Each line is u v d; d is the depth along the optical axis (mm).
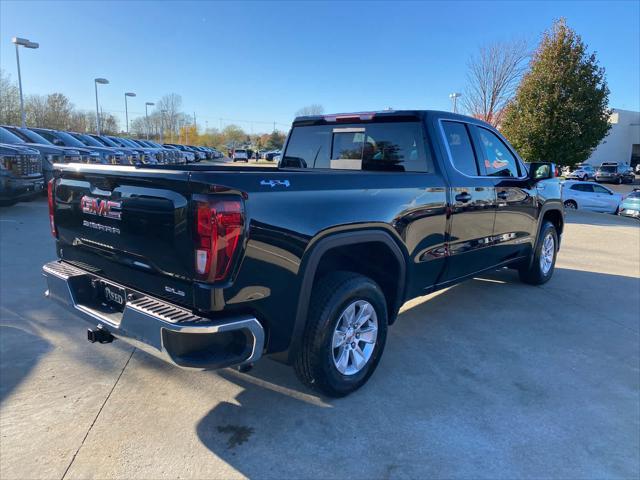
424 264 3770
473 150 4402
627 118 61188
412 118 3982
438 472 2496
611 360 3939
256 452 2604
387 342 4176
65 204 3248
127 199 2688
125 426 2803
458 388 3379
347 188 2990
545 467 2561
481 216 4406
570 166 19156
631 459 2648
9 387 3186
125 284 2873
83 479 2357
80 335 4039
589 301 5566
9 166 9430
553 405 3189
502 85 24984
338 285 2967
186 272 2414
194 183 2318
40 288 5164
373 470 2494
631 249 9383
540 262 5914
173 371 3490
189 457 2547
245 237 2375
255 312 2523
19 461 2471
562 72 17969
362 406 3102
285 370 3582
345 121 4426
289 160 4934
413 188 3521
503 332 4488
